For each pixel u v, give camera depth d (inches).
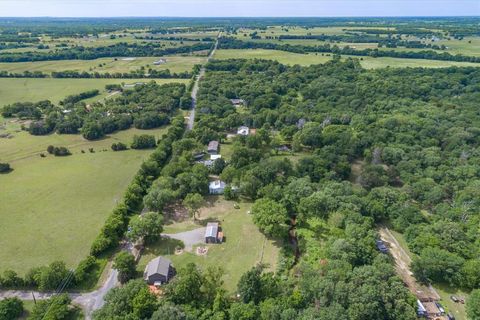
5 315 2416.3
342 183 4158.5
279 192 3929.6
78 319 2500.0
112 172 4849.9
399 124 5935.0
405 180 4456.2
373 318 2356.1
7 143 5787.4
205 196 4276.6
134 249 3299.7
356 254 2925.7
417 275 2945.4
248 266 3075.8
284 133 6038.4
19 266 3024.1
